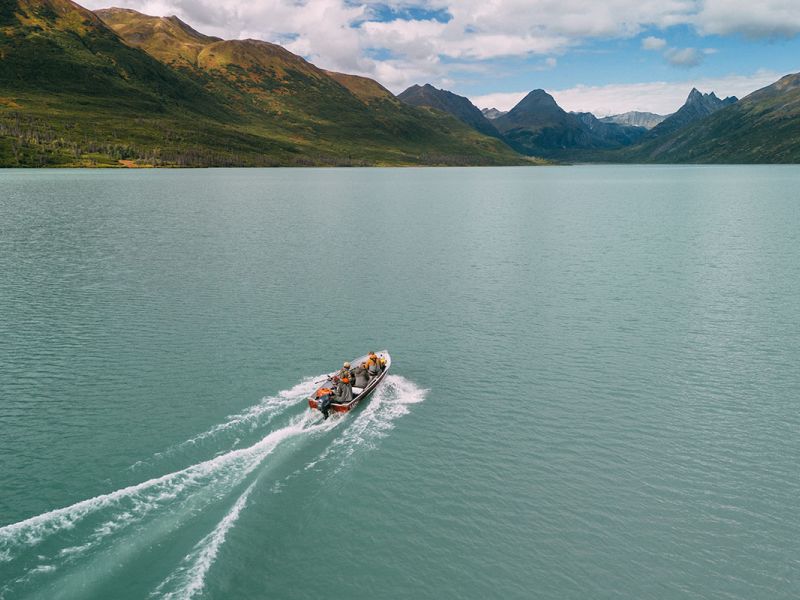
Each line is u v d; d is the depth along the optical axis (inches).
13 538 845.2
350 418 1227.9
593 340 1739.7
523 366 1545.3
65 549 824.9
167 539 850.1
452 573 804.6
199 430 1179.3
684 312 2006.6
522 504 954.7
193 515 904.3
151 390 1368.1
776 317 1937.7
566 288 2348.7
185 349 1637.6
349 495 968.9
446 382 1443.2
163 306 2047.2
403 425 1214.9
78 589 753.0
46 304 2052.2
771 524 909.2
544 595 769.6
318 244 3390.7
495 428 1208.8
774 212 4968.0
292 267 2726.4
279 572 799.1
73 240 3380.9
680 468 1063.6
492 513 930.1
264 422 1206.3
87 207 5054.1
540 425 1224.8
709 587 784.3
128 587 761.0
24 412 1255.5
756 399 1342.3
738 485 1011.3
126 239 3452.3
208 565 800.3
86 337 1726.1
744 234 3703.3
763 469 1060.5
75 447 1115.9
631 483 1015.0
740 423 1232.8
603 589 780.0
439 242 3496.6
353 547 849.5
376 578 793.6
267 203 5856.3
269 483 993.5
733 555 842.8
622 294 2249.0
